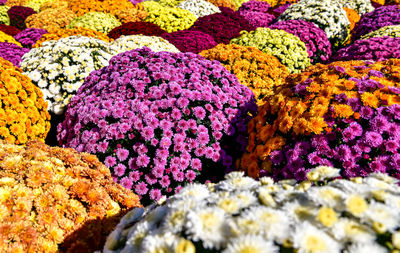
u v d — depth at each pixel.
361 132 2.50
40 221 1.87
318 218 1.08
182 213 1.18
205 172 3.33
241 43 6.77
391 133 2.42
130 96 3.49
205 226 1.07
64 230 1.93
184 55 4.11
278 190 1.37
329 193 1.20
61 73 5.03
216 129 3.38
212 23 9.17
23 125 3.82
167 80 3.61
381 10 9.42
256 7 17.09
